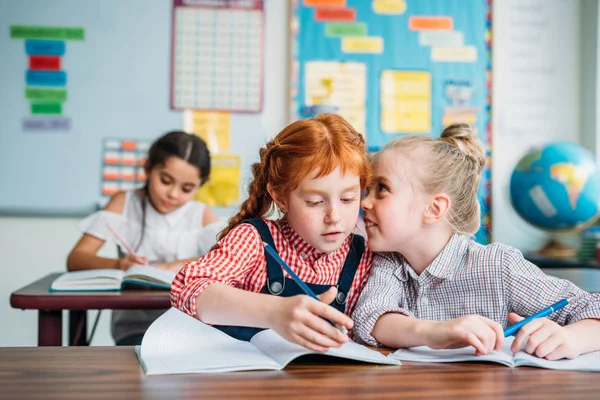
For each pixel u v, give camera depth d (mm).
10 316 2865
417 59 2965
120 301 1522
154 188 2107
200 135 2891
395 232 1008
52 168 2855
